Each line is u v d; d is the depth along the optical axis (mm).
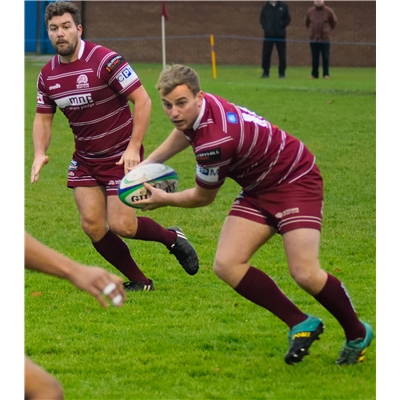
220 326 16422
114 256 19094
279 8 71250
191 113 13062
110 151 18406
